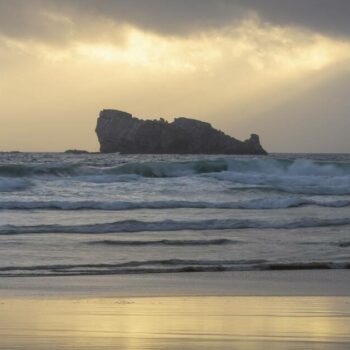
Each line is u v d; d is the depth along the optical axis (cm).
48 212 3228
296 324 1002
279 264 1833
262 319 1053
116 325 988
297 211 3431
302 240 2336
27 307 1172
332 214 3297
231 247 2169
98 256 1966
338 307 1199
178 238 2372
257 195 4441
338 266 1816
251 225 2716
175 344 839
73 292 1393
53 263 1831
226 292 1410
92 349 809
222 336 897
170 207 3534
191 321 1030
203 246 2186
